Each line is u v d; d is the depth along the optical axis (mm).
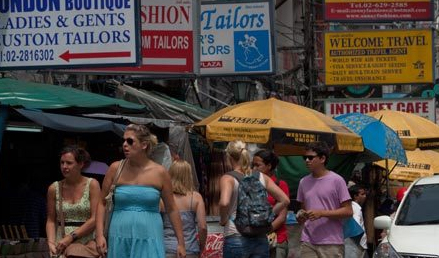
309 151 25688
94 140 31875
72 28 31172
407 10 59781
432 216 26375
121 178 19750
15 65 31203
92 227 21703
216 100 52188
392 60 59125
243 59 46312
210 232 27875
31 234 27344
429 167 49281
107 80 41969
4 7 31281
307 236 25781
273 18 46281
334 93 62531
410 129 43719
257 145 34938
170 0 40500
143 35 40125
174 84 51500
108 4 31094
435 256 23484
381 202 45469
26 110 25359
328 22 59719
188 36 40688
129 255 19516
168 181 19984
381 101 58375
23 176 30000
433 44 59312
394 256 24047
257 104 33281
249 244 22625
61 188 21984
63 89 30406
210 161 38688
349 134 32906
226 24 46500
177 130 33594
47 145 30484
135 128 19594
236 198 22781
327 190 25484
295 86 62500
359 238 30875
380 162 46500
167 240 22781
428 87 68375
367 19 59812
